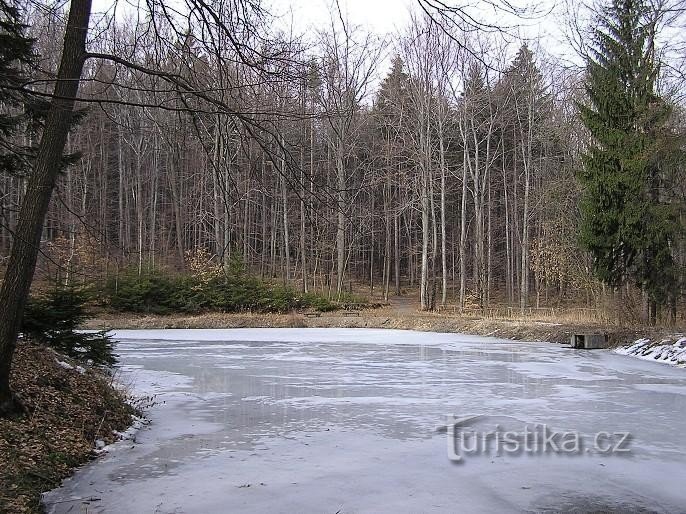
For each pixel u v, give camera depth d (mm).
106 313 31844
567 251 31719
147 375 14680
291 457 7613
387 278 44094
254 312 34062
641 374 14953
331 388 12883
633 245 22000
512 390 12625
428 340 24172
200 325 30516
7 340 7133
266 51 5957
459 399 11594
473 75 33219
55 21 7043
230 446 8164
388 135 44938
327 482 6621
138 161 36438
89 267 19594
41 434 7215
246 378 14234
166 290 33469
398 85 37500
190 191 34219
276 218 43969
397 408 10727
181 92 5820
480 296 35906
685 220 21219
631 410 10516
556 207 32812
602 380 14000
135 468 7109
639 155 20984
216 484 6543
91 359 11906
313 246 37812
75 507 5828
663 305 22516
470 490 6363
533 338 23750
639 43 21391
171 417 10047
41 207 7215
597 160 23281
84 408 8547
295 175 6230
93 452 7605
